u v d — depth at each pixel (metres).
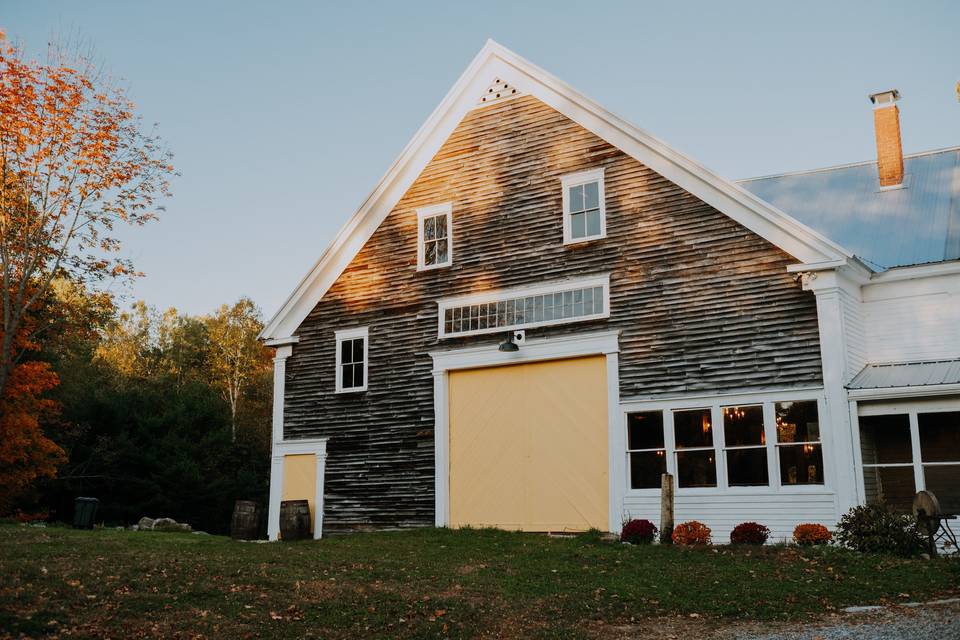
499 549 15.05
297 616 10.01
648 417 16.94
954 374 15.12
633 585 11.65
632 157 18.08
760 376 15.98
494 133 19.97
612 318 17.62
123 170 29.48
